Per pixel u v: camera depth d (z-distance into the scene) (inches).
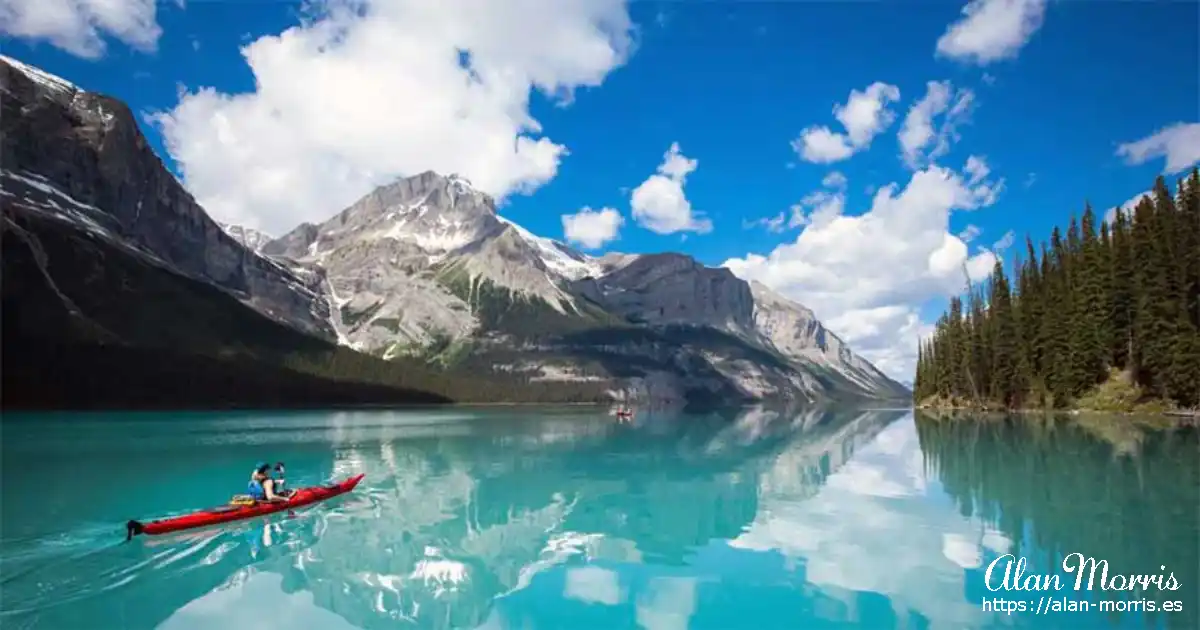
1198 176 3865.7
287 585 869.8
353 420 4884.4
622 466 2155.5
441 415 6166.3
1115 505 1256.2
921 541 1052.5
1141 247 3814.0
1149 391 3533.5
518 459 2373.3
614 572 925.8
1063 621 713.6
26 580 879.7
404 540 1104.8
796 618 745.6
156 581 880.3
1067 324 4116.6
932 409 6245.1
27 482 1710.1
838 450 2625.5
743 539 1103.6
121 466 2060.8
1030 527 1106.7
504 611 777.6
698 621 738.8
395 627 724.7
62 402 5300.2
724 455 2516.0
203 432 3408.0
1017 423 3417.8
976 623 716.7
